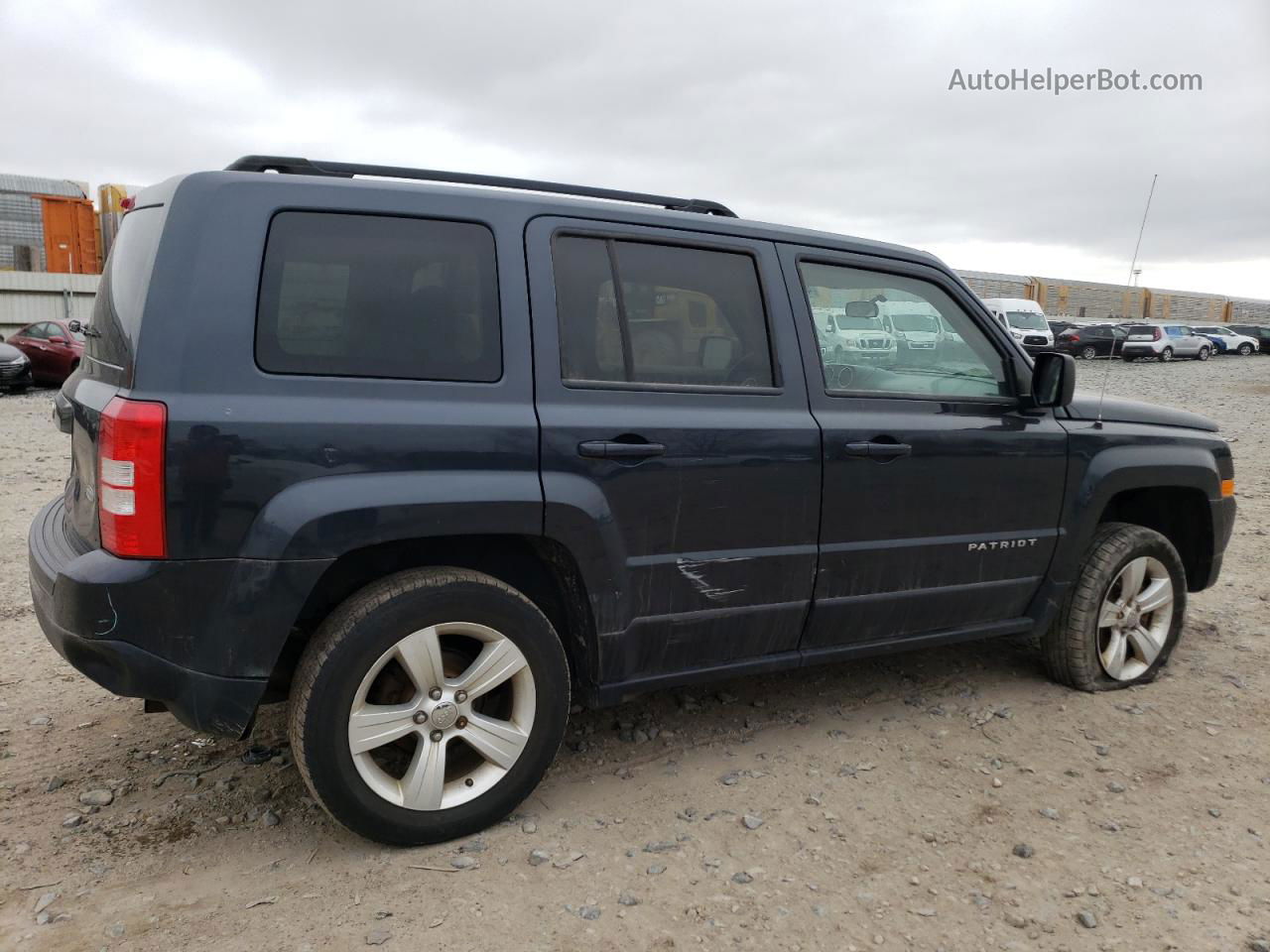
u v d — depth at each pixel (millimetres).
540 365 2824
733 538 3125
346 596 2801
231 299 2477
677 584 3061
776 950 2340
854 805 3051
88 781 3113
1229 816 3029
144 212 2789
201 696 2486
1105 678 4078
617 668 3049
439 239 2764
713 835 2857
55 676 3977
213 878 2594
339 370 2580
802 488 3221
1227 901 2574
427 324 2707
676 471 2986
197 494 2398
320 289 2594
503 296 2807
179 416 2377
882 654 3598
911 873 2680
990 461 3617
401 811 2689
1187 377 27641
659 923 2430
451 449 2648
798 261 3369
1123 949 2373
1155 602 4129
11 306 22922
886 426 3385
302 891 2543
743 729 3625
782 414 3217
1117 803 3098
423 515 2596
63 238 23875
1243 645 4664
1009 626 3859
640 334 3025
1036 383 3705
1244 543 6723
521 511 2725
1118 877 2680
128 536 2381
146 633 2424
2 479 8078
